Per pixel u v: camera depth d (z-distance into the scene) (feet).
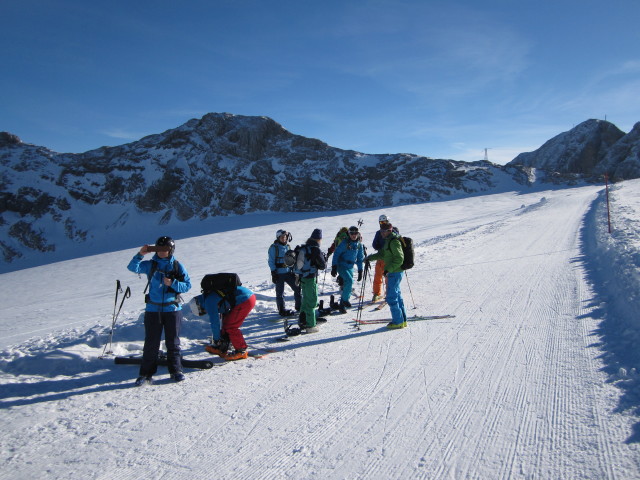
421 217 154.92
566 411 12.59
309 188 243.60
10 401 15.15
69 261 150.61
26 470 10.92
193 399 15.05
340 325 24.03
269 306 29.63
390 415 13.20
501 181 240.12
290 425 12.91
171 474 10.62
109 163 288.71
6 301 80.18
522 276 33.63
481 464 10.37
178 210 244.63
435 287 32.09
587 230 59.31
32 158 295.07
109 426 13.23
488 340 19.53
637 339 16.81
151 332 16.70
